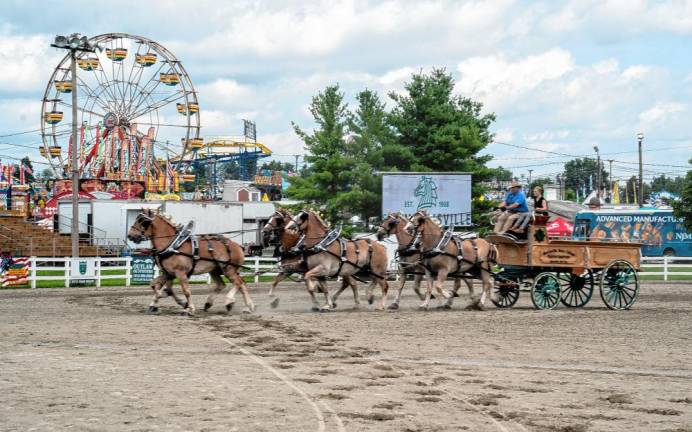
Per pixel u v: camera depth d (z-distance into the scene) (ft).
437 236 80.23
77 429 29.60
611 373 44.01
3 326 63.67
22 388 37.32
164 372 42.04
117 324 65.41
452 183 150.61
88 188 249.55
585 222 193.47
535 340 57.00
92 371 42.09
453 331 61.87
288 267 79.56
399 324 66.54
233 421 31.04
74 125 127.75
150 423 30.60
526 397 37.01
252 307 77.00
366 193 162.50
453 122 180.04
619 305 82.84
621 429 31.12
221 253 75.77
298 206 166.50
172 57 256.32
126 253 174.09
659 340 57.72
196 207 181.78
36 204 250.57
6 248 172.14
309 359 47.42
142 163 265.54
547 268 81.10
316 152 166.61
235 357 47.93
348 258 78.79
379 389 38.19
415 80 182.91
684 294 105.50
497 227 81.30
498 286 82.12
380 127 173.78
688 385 40.75
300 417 31.86
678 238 185.26
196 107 259.60
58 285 121.49
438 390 38.19
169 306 84.28
